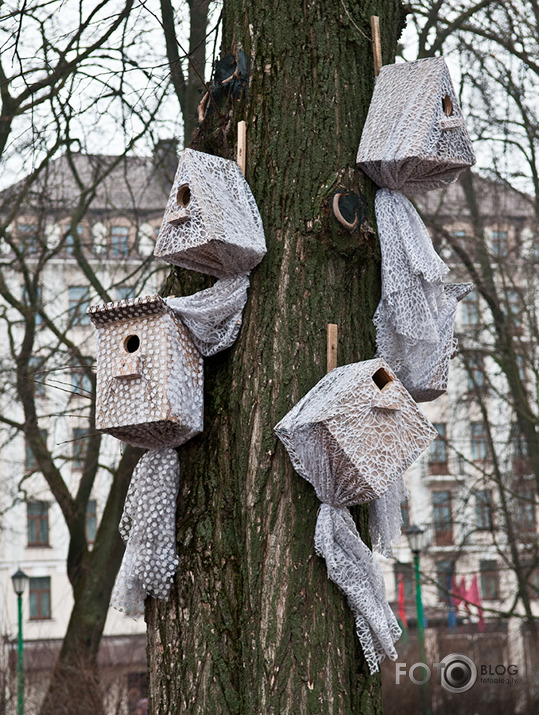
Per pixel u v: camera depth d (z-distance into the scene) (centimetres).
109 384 309
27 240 1157
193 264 314
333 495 290
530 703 1628
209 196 306
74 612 1152
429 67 327
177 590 302
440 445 1727
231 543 298
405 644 1983
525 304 1386
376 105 329
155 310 306
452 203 1383
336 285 313
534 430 1409
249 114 329
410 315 323
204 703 288
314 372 305
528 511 1700
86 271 1104
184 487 311
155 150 928
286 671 282
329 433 280
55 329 1099
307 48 331
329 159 321
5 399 1383
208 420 312
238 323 312
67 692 1111
